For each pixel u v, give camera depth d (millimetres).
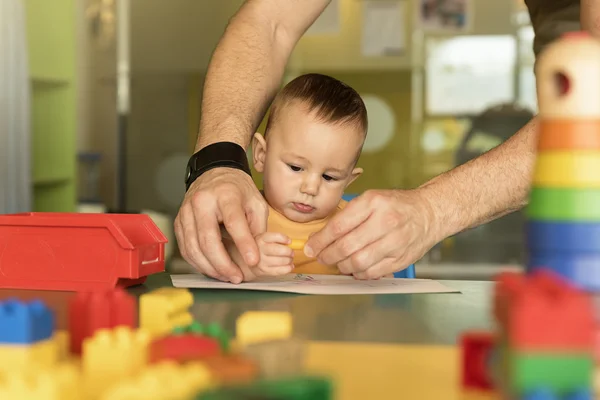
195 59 3854
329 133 1395
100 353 454
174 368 400
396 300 870
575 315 373
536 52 1669
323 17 3816
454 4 3746
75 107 3477
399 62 3791
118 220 982
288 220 1444
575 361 373
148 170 3807
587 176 482
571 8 1574
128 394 369
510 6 3717
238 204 1019
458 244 3295
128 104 3834
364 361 548
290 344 457
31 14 3096
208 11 3859
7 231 952
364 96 3816
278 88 1426
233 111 1260
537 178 501
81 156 3740
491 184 1059
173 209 3799
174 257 3215
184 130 3836
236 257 1072
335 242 991
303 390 357
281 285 996
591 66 481
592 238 479
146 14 3848
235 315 768
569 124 487
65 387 402
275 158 1432
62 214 998
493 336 455
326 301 867
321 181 1427
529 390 369
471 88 3750
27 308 484
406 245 991
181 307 658
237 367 412
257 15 1442
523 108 3656
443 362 544
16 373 411
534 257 500
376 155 3791
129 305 567
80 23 3824
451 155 3748
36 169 3264
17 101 2744
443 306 826
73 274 937
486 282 1050
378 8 3785
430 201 1030
